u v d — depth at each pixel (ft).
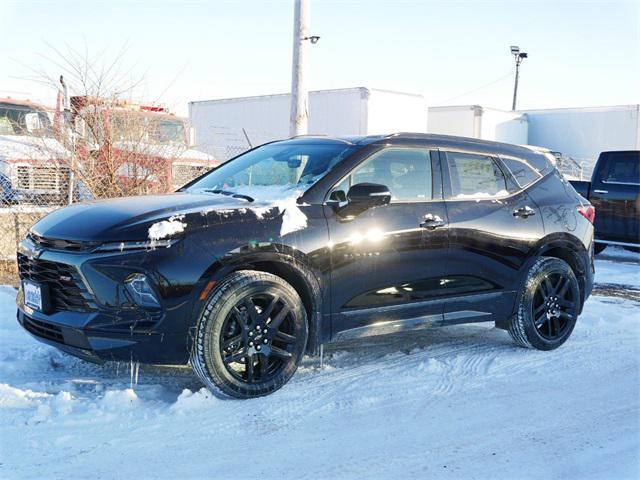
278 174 16.78
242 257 13.99
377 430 13.08
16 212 25.82
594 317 23.09
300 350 14.96
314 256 14.90
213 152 32.58
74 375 15.61
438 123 95.35
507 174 19.12
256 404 14.10
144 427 12.75
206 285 13.62
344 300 15.53
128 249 13.30
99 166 27.04
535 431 13.25
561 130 98.17
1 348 17.12
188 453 11.80
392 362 17.54
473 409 14.37
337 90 71.51
